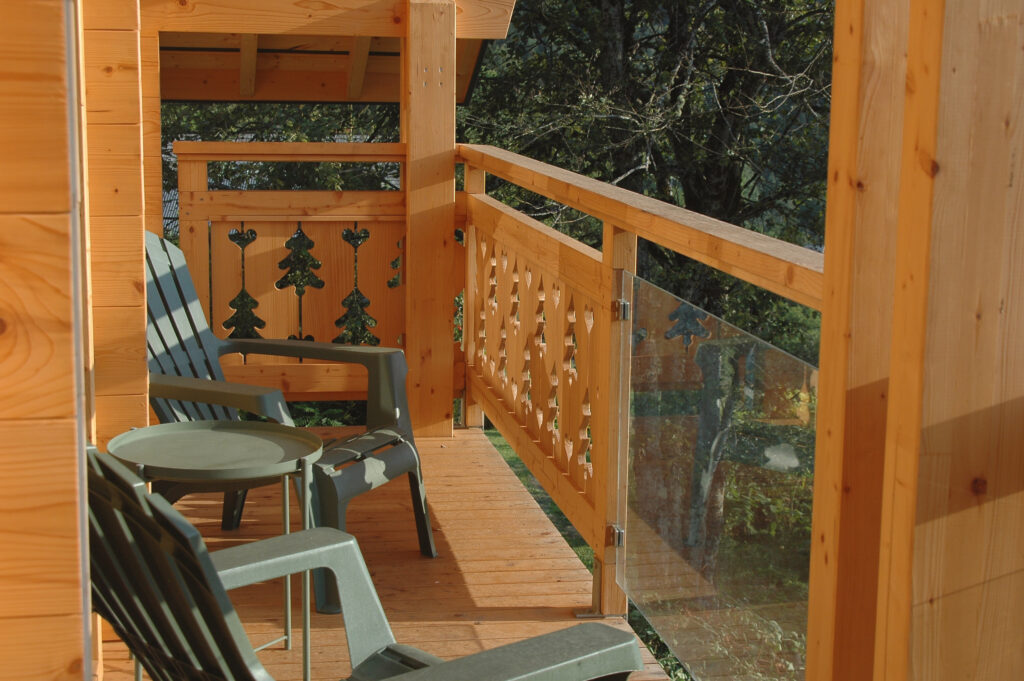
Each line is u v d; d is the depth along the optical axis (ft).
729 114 33.45
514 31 34.27
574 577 10.03
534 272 11.48
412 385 14.51
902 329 4.50
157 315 10.16
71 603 3.57
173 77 19.39
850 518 5.09
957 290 4.36
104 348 7.88
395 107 33.68
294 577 9.84
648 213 7.43
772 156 33.60
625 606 9.15
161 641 5.26
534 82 34.09
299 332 14.94
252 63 18.54
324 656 8.30
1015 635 4.60
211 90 19.75
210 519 11.29
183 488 8.71
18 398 3.48
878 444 5.07
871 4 4.74
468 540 10.93
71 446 3.53
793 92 31.68
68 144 3.43
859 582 5.16
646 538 8.20
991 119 4.29
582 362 9.66
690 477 7.20
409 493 12.37
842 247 4.97
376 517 11.55
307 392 14.75
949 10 4.19
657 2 33.24
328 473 8.96
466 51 16.98
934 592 4.52
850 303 4.93
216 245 14.47
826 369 5.16
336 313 14.97
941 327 4.37
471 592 9.64
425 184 14.16
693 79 33.78
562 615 9.20
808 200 34.37
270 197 14.40
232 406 8.85
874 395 5.03
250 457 6.77
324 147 14.29
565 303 10.24
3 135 3.38
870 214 4.89
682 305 7.27
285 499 7.09
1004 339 4.43
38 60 3.37
